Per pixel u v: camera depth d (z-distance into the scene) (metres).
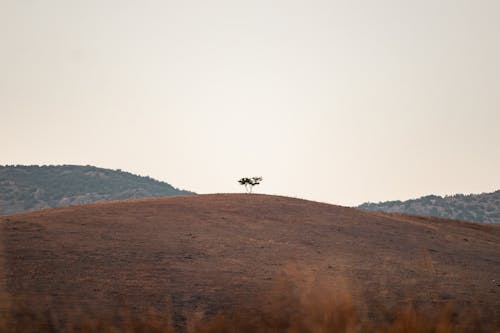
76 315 39.91
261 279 80.12
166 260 95.44
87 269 82.50
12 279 70.25
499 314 33.47
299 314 24.86
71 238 110.19
